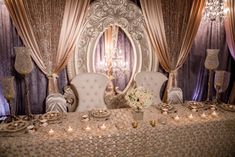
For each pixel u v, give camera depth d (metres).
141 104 3.06
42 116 3.20
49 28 4.15
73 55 4.45
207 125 3.13
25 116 3.30
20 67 3.49
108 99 4.73
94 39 4.50
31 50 4.14
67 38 4.27
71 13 4.21
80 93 4.15
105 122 3.12
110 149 2.82
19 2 3.94
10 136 2.69
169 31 4.77
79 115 3.36
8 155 2.55
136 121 3.05
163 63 4.89
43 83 4.41
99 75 4.24
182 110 3.55
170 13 4.71
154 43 4.77
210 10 4.54
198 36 5.11
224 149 3.30
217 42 5.27
